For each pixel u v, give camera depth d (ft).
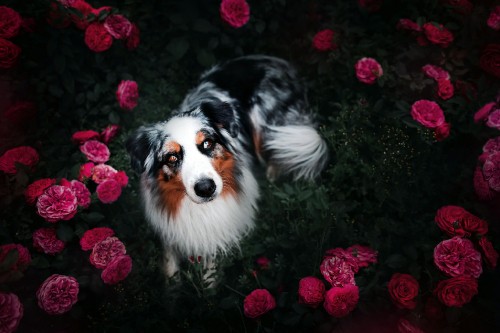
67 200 8.52
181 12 12.33
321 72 12.26
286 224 10.75
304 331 8.66
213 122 9.14
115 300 9.12
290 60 14.05
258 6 13.20
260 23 13.05
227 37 12.87
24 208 9.05
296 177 11.87
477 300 8.70
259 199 11.50
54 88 10.85
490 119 9.69
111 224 10.14
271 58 12.86
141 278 9.46
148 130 9.16
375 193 10.44
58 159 10.35
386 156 10.57
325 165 11.68
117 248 8.68
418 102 10.16
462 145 11.05
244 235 10.65
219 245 10.12
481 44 11.03
